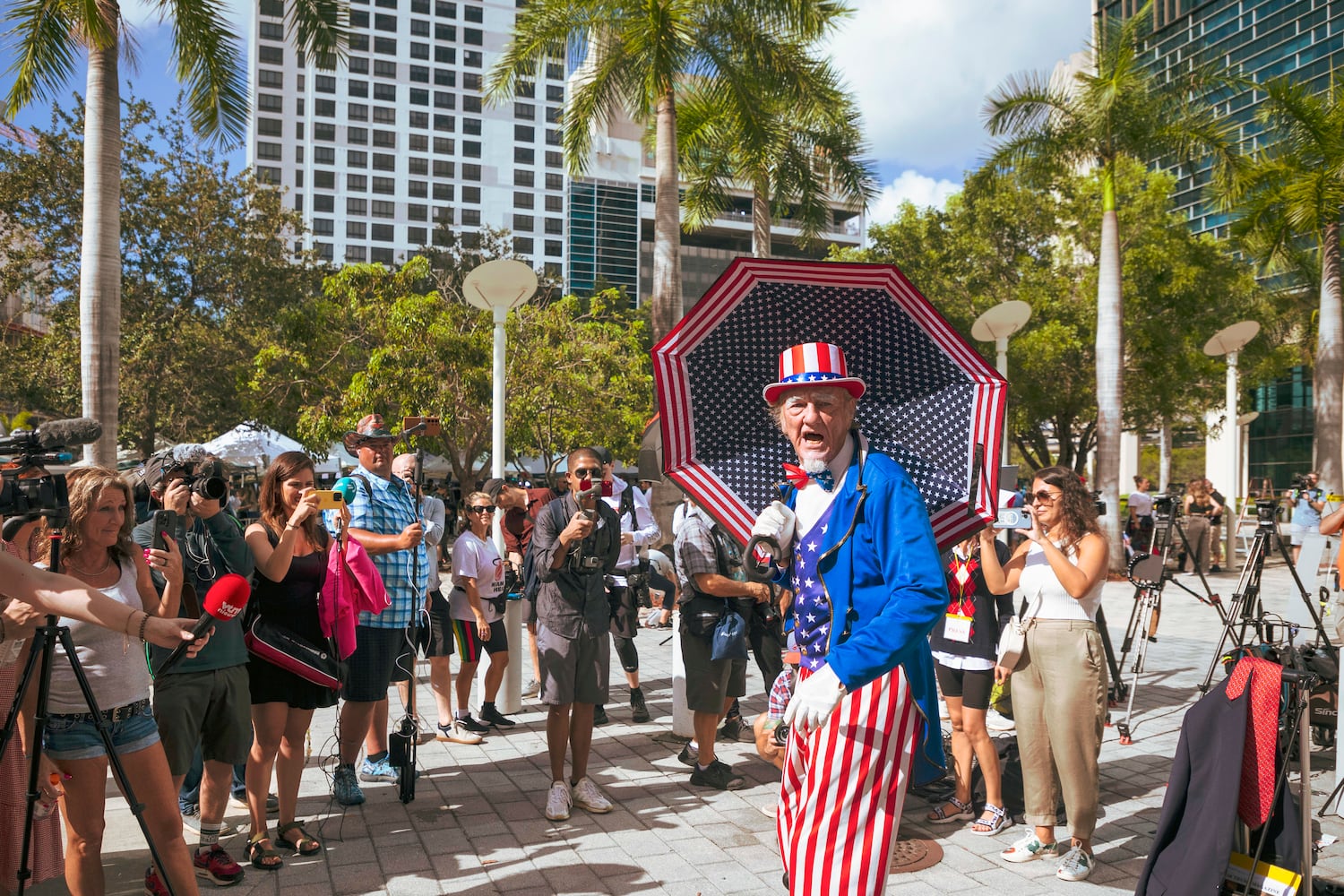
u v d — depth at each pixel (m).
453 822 4.87
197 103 12.34
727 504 2.88
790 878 2.52
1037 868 4.24
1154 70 17.50
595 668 5.01
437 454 21.95
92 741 3.17
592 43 15.89
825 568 2.51
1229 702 3.30
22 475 2.70
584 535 4.82
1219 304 22.06
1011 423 23.22
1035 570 4.26
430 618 6.38
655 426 8.91
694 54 15.91
